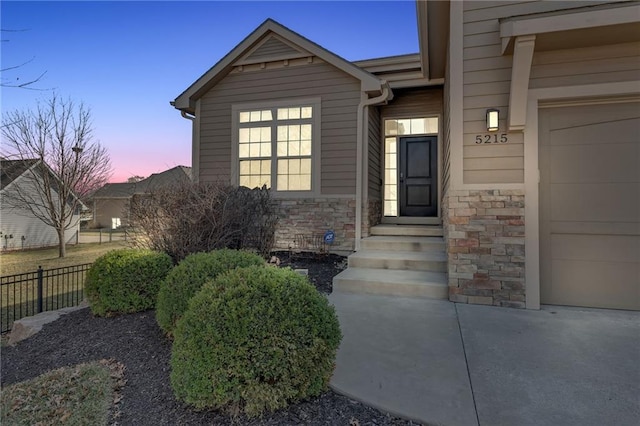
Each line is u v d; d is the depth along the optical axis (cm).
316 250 714
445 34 538
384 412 204
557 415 197
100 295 391
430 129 796
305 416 199
